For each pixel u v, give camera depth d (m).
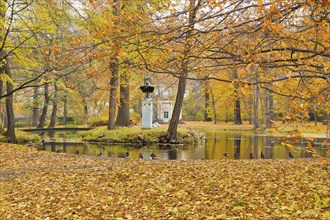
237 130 37.28
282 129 5.61
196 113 59.09
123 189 8.35
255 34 5.18
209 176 9.32
